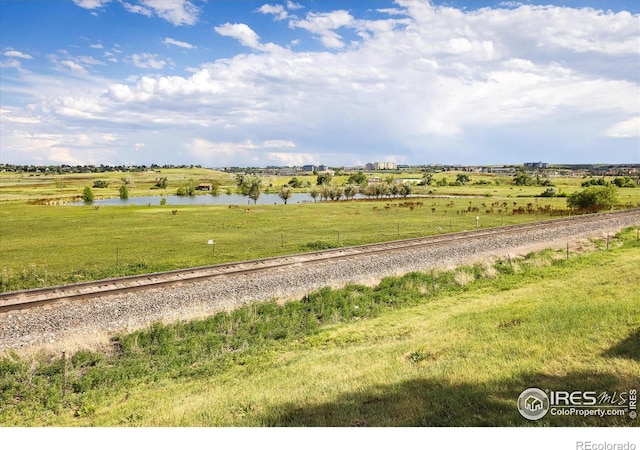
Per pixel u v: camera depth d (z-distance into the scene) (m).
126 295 19.41
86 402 12.27
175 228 52.97
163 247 38.97
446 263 27.84
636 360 10.93
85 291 19.77
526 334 13.95
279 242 40.44
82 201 118.38
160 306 18.77
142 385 13.33
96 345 15.88
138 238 45.00
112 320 17.41
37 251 37.94
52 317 16.91
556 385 10.03
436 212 71.94
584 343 12.48
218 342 16.48
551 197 107.19
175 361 15.03
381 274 24.92
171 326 17.48
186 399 11.79
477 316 17.19
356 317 19.59
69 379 13.66
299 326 18.22
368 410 9.66
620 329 13.29
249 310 19.31
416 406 9.63
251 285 21.59
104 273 28.53
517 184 173.75
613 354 11.47
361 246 31.16
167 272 23.14
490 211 71.31
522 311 17.05
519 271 26.72
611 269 25.05
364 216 66.44
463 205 85.44
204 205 93.38
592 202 67.06
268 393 11.37
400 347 14.32
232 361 14.84
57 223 59.72
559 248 33.94
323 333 17.25
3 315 16.78
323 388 11.30
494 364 11.75
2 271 29.47
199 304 19.36
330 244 37.88
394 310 20.11
